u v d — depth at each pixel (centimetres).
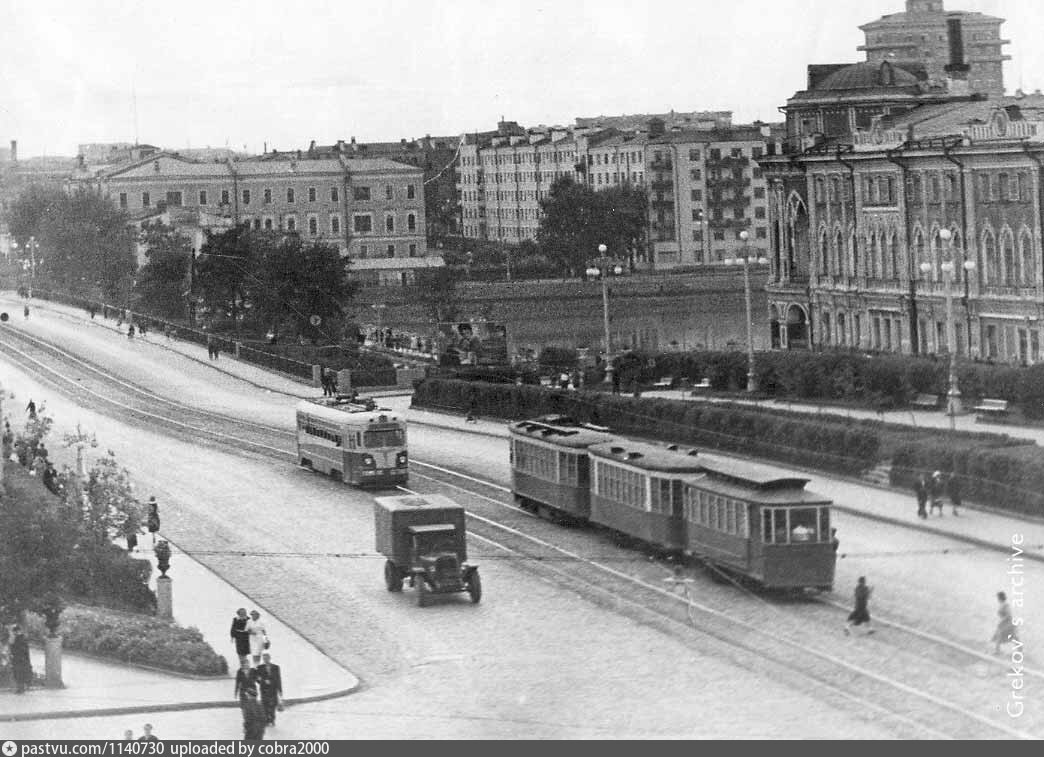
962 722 6475
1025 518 9712
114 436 16062
